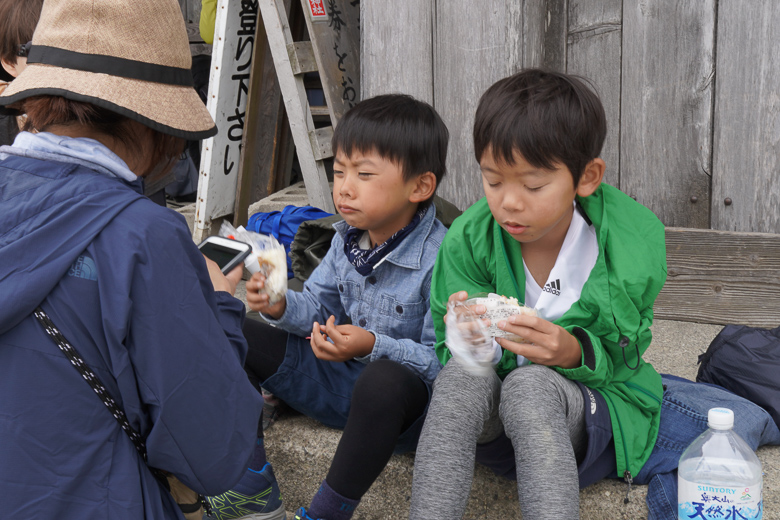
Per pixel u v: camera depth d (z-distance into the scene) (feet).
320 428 6.34
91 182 3.26
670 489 4.91
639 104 8.59
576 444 4.84
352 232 6.06
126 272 3.08
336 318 6.35
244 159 12.44
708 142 8.35
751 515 4.47
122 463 3.22
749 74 7.99
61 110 3.33
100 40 3.32
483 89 9.11
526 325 4.47
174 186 15.49
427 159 5.52
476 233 5.20
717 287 8.50
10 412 3.02
